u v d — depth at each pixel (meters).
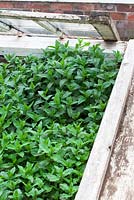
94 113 2.48
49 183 2.13
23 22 3.08
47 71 2.82
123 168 2.00
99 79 2.71
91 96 2.62
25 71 2.91
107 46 3.05
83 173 1.98
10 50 3.22
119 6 3.68
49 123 2.51
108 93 2.64
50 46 3.01
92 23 2.66
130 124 2.23
